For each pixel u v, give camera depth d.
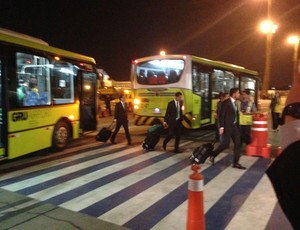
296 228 0.96
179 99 10.62
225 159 9.44
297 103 1.05
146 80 14.65
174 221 5.13
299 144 0.99
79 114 11.88
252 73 21.25
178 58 13.96
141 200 6.12
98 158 9.83
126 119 12.17
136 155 10.25
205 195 6.34
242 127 10.27
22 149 8.95
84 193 6.55
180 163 9.12
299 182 0.95
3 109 8.36
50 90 10.26
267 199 6.07
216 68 16.17
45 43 10.49
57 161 9.45
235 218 5.22
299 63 1.11
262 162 9.03
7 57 8.46
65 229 4.81
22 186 7.04
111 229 4.83
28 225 4.96
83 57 12.53
